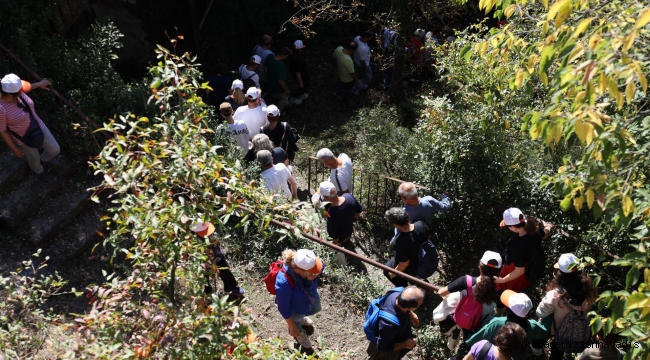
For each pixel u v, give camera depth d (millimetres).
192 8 11109
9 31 7352
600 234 6430
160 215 3686
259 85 10852
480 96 7195
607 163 3510
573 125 3570
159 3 11172
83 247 6453
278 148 7617
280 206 4016
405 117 11828
